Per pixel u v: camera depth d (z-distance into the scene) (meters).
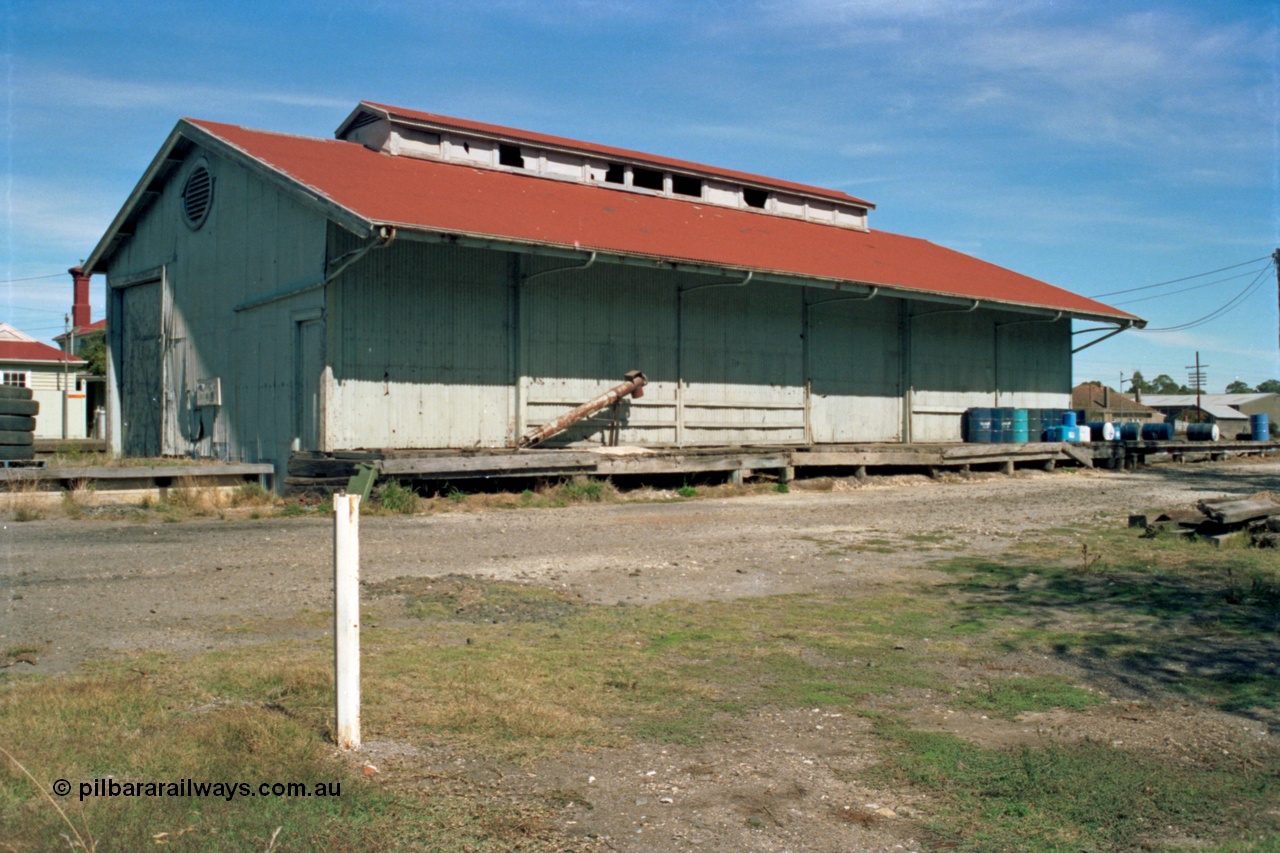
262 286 18.72
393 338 17.31
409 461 15.44
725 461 19.30
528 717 5.29
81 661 6.05
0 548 10.41
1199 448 31.33
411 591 8.55
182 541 11.14
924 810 4.37
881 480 22.06
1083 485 22.03
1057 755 5.01
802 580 9.81
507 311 18.70
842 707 5.76
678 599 8.72
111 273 25.02
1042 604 8.79
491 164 22.66
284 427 17.92
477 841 3.89
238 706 5.25
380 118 21.67
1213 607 8.70
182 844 3.68
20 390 16.33
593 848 3.90
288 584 8.68
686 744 5.08
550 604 8.29
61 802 3.94
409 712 5.27
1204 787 4.69
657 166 25.47
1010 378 28.48
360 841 3.80
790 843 4.02
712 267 19.22
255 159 17.98
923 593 9.23
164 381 22.42
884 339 25.27
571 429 19.55
